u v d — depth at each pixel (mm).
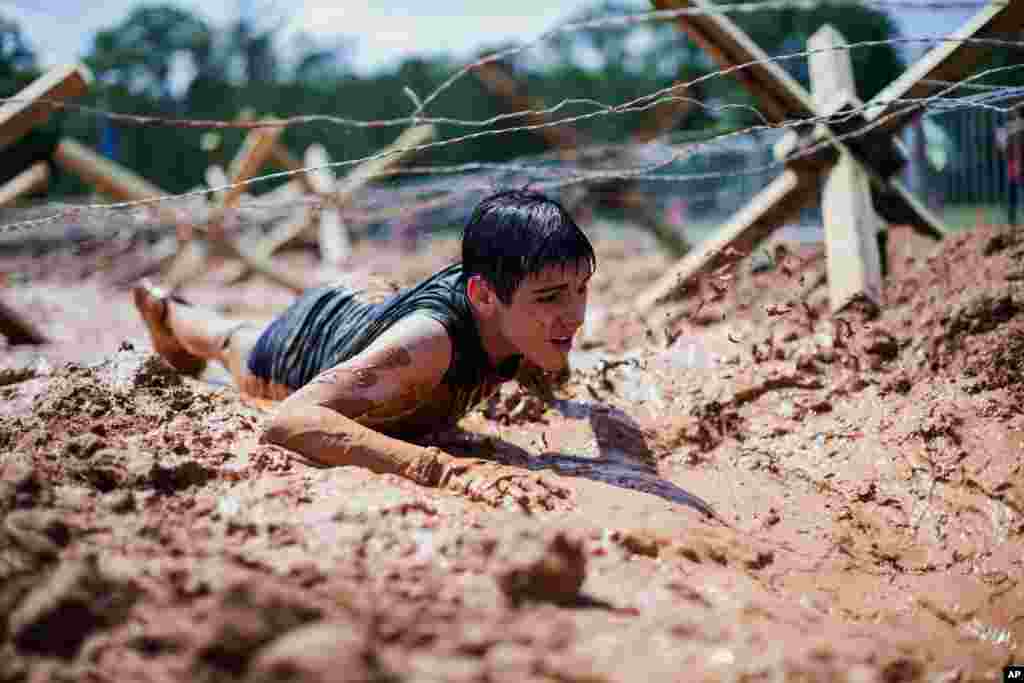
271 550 2635
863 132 5277
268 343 4680
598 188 12156
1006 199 7785
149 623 2176
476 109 32062
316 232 16734
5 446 3584
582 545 2451
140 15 31625
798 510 3740
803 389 4648
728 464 4176
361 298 4391
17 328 7168
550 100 33250
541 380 4703
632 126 22516
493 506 3203
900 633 2805
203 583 2314
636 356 5219
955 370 4434
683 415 4531
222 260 16062
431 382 3779
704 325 6121
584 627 2299
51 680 2010
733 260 6422
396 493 3141
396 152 4301
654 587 2631
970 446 3916
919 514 3670
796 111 6039
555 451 4137
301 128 24312
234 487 3156
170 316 5438
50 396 3943
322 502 3037
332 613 2166
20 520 2537
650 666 2139
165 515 2875
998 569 3311
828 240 5660
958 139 8359
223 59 33375
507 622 2250
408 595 2354
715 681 2092
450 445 4078
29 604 2129
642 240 17891
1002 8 5109
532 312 3641
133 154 29578
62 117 20391
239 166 13156
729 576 2965
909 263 5957
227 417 3967
